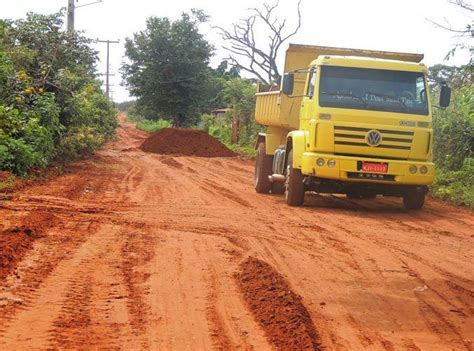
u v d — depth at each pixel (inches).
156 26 2335.1
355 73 580.1
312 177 577.6
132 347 233.3
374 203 653.3
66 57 919.7
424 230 496.7
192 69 2329.0
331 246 421.4
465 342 253.4
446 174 749.9
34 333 242.4
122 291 300.7
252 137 1637.6
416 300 308.7
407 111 572.4
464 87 838.5
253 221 500.1
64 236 410.9
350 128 563.5
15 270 325.4
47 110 790.5
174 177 840.9
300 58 666.8
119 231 437.4
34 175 700.7
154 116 2449.6
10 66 767.1
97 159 1069.1
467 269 376.5
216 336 246.7
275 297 291.4
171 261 359.6
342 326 266.7
